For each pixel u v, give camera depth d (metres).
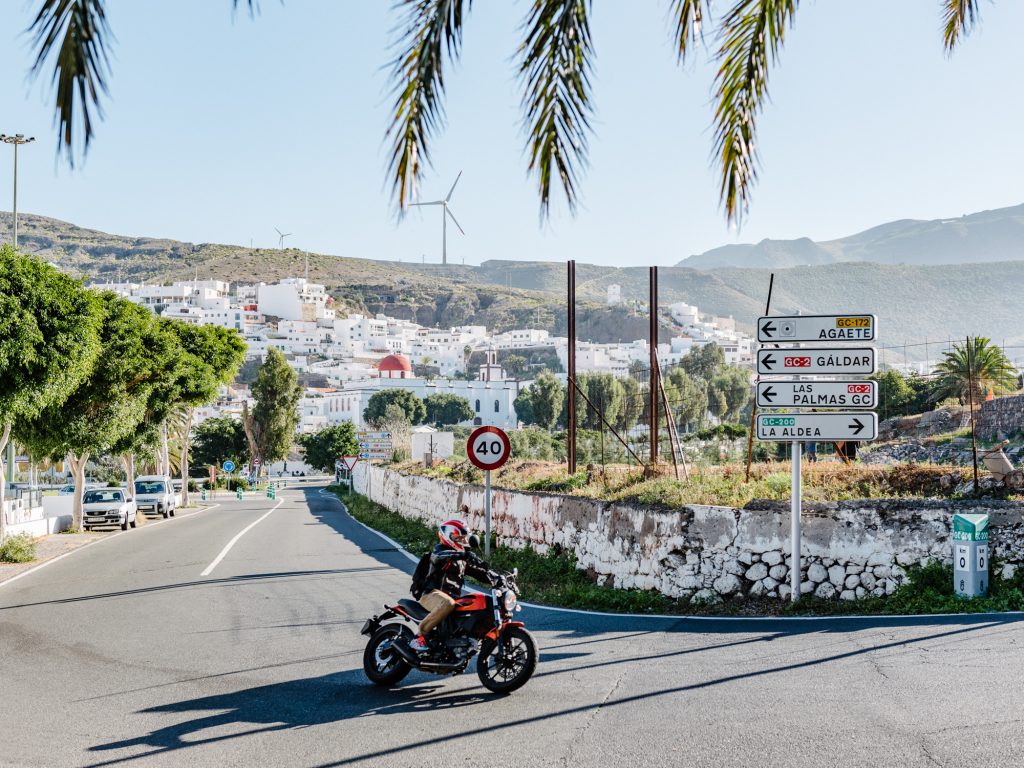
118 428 32.00
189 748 6.51
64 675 9.11
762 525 12.82
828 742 6.21
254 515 43.38
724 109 4.80
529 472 25.11
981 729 6.36
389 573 17.70
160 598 14.83
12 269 20.91
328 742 6.61
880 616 11.52
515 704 7.65
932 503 12.40
